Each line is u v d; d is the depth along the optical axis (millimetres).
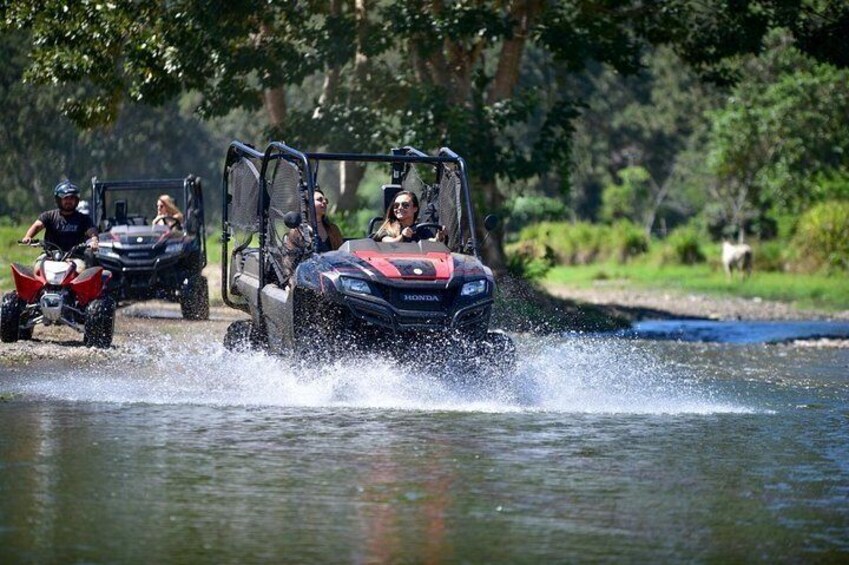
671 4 75312
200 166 193250
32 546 16328
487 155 69625
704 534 17578
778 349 52500
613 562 16078
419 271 30609
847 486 21109
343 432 25312
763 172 148375
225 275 38500
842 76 142750
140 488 19766
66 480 20250
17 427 25125
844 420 29312
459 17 68812
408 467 21891
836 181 143000
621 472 22000
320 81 166250
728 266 113188
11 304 41250
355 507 18797
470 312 30516
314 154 32469
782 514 18891
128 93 74500
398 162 34219
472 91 73562
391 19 70188
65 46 72125
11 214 171500
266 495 19453
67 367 35469
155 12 72062
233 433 24906
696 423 28266
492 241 73312
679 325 69500
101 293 41750
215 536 16984
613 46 73750
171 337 46469
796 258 122500
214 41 70375
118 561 15719
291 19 73562
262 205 34562
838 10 73750
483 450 23750
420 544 16750
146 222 58688
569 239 142750
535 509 18938
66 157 169750
